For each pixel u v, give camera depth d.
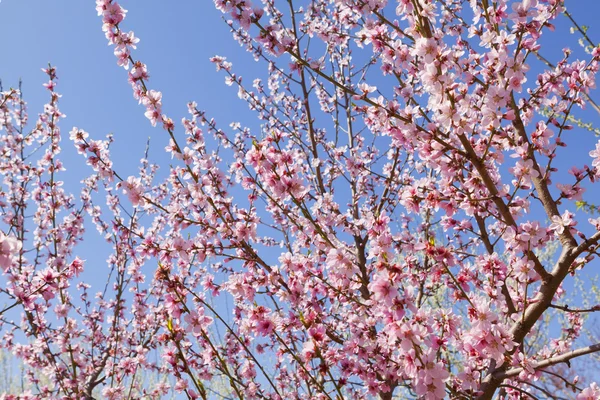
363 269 5.80
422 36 4.16
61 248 7.24
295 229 5.43
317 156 7.53
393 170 6.83
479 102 4.48
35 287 4.68
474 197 4.54
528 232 4.18
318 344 3.37
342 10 5.60
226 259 4.82
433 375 2.81
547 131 4.43
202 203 4.66
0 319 6.58
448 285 5.36
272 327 3.55
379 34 4.66
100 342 8.14
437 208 4.32
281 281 4.43
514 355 3.73
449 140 4.42
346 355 4.54
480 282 4.32
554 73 4.89
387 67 5.35
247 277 4.61
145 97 4.44
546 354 5.09
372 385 4.43
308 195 7.46
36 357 7.48
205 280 4.90
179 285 3.71
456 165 4.30
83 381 7.08
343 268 4.02
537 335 7.73
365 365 4.46
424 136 4.07
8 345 7.66
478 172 4.38
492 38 4.32
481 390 3.87
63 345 6.69
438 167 4.36
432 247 4.01
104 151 4.63
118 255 8.11
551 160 4.52
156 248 4.39
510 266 4.10
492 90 3.90
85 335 7.45
